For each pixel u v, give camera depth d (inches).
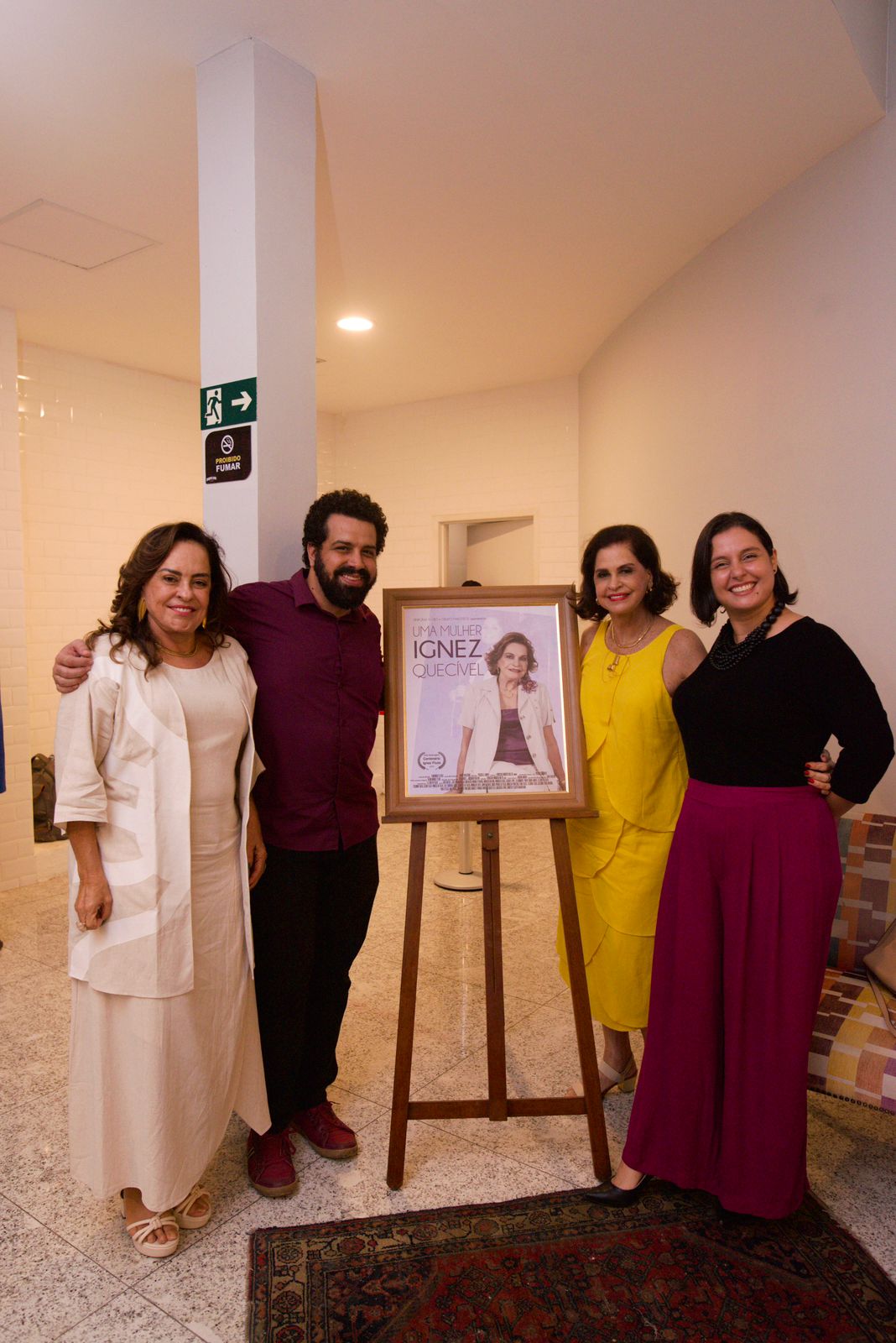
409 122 109.5
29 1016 115.1
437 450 255.9
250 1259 70.1
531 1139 87.3
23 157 115.4
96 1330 63.6
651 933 83.0
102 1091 68.2
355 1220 74.5
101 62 95.1
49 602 195.6
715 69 99.7
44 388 193.6
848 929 87.7
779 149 117.7
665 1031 74.7
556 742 80.7
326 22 89.5
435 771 79.7
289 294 95.8
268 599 80.0
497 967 78.7
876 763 68.6
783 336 129.1
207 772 71.0
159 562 68.0
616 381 196.4
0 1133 88.7
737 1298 66.0
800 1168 70.7
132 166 118.1
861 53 98.9
